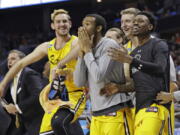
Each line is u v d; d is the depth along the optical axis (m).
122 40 4.59
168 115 3.49
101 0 16.94
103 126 3.62
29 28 18.81
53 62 4.39
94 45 3.68
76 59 4.21
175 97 3.34
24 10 18.47
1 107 4.76
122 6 17.05
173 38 13.30
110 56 3.30
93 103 3.69
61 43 4.37
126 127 3.61
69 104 4.14
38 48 4.52
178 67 9.93
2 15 19.00
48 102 4.21
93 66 3.47
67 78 4.19
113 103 3.59
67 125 4.14
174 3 14.52
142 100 3.46
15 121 4.88
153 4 15.47
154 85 3.43
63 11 4.38
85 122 5.43
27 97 4.73
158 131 3.36
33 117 4.65
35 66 7.61
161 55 3.38
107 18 15.33
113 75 3.66
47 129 4.31
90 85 3.70
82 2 16.94
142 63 3.25
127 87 3.60
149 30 3.57
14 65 4.50
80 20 17.41
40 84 4.69
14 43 17.23
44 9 16.59
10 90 4.84
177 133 4.87
